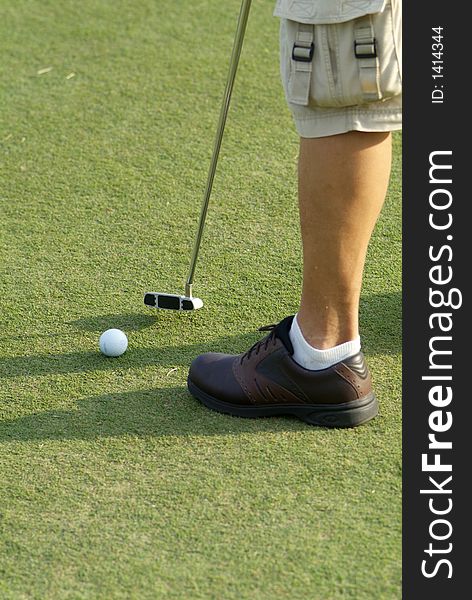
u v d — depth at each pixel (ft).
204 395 21.76
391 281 26.43
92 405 22.02
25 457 20.31
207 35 42.29
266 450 20.30
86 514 18.65
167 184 31.94
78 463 20.11
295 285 26.43
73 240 28.96
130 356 23.81
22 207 30.83
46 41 42.16
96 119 36.17
